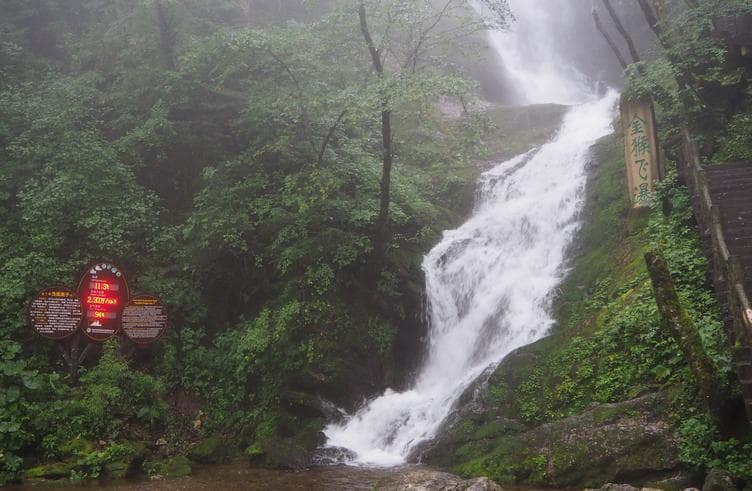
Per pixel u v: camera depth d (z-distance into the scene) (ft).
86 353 38.04
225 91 50.57
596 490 25.34
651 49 49.73
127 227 45.70
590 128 67.51
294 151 47.47
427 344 48.32
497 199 57.77
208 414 40.47
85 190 43.65
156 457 35.09
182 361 42.32
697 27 41.42
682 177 40.91
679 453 25.72
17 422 32.22
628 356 31.91
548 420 32.60
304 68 47.14
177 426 38.78
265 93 47.29
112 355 37.52
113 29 56.34
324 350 42.34
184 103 50.93
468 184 60.59
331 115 46.37
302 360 41.47
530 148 67.41
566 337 36.70
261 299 46.55
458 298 50.06
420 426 38.40
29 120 49.14
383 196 44.14
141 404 37.65
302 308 42.65
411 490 25.18
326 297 43.91
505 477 28.86
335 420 41.34
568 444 28.40
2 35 57.47
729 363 26.02
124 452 33.24
